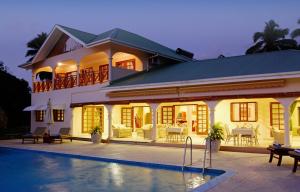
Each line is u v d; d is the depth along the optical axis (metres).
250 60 18.97
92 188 9.20
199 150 15.40
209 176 10.05
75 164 12.95
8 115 32.28
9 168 12.47
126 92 19.72
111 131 20.47
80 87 23.23
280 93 14.27
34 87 28.23
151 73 21.89
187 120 20.73
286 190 7.32
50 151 15.80
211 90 16.28
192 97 16.75
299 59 16.33
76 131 23.69
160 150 15.55
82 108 24.25
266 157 12.77
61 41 26.09
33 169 12.19
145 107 22.77
